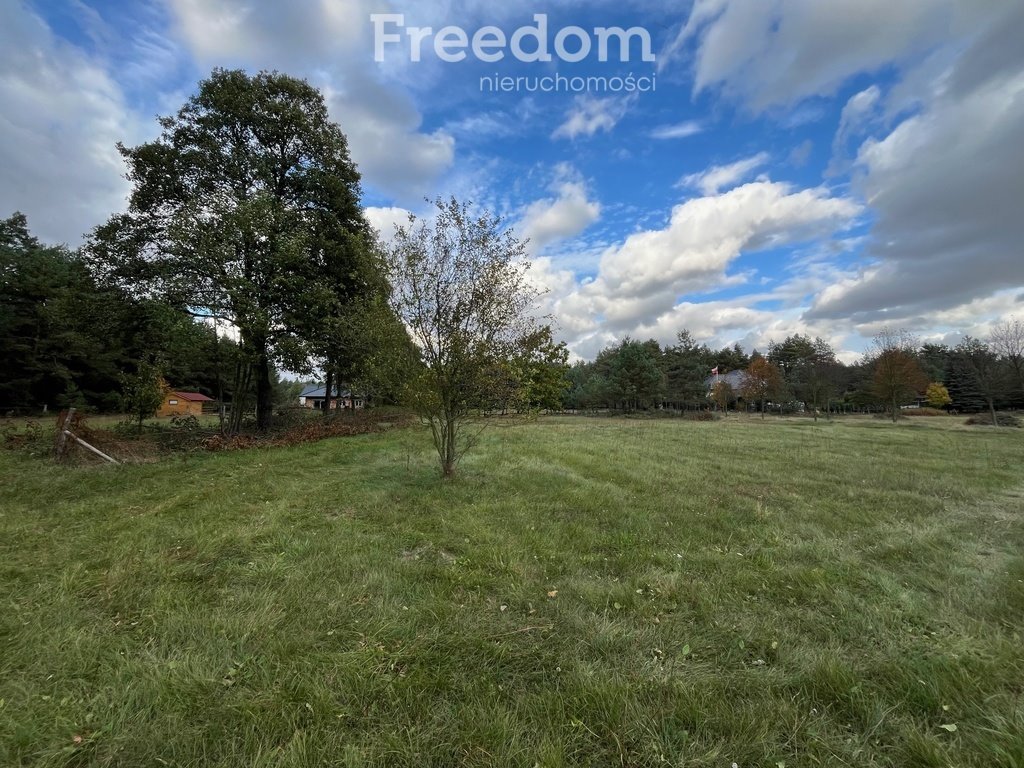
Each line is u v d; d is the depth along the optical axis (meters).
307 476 8.16
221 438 12.78
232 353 13.65
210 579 3.63
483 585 3.58
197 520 5.30
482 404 7.74
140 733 1.99
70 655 2.53
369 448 12.11
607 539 4.78
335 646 2.68
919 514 5.91
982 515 5.91
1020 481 8.28
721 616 3.12
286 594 3.34
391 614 3.04
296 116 16.52
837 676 2.38
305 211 17.39
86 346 29.84
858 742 2.00
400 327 7.38
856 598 3.37
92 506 5.95
